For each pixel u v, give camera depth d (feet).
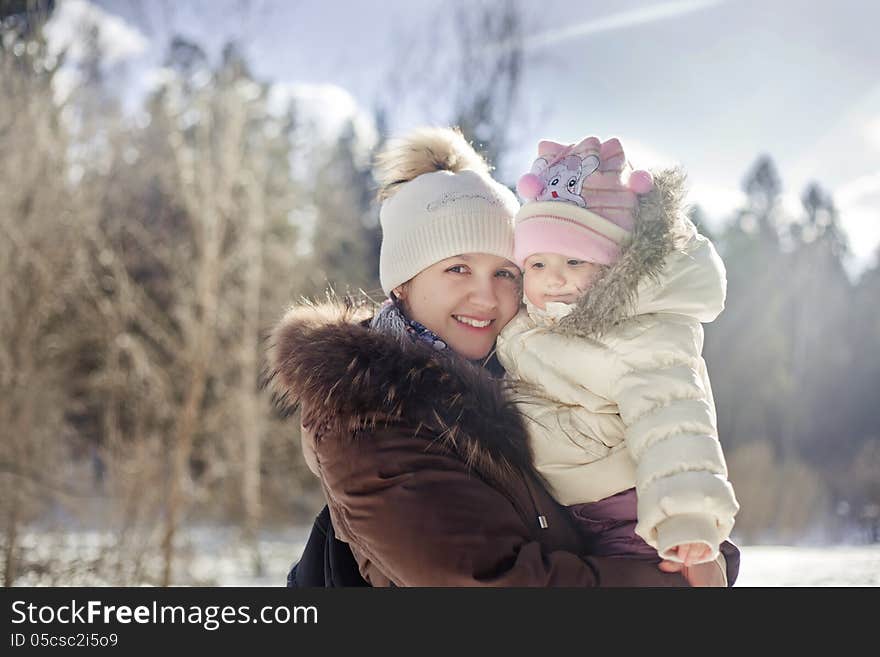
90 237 45.42
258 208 48.75
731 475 63.98
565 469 6.66
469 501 6.04
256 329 47.85
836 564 26.21
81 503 37.68
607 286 6.60
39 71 41.65
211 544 45.93
